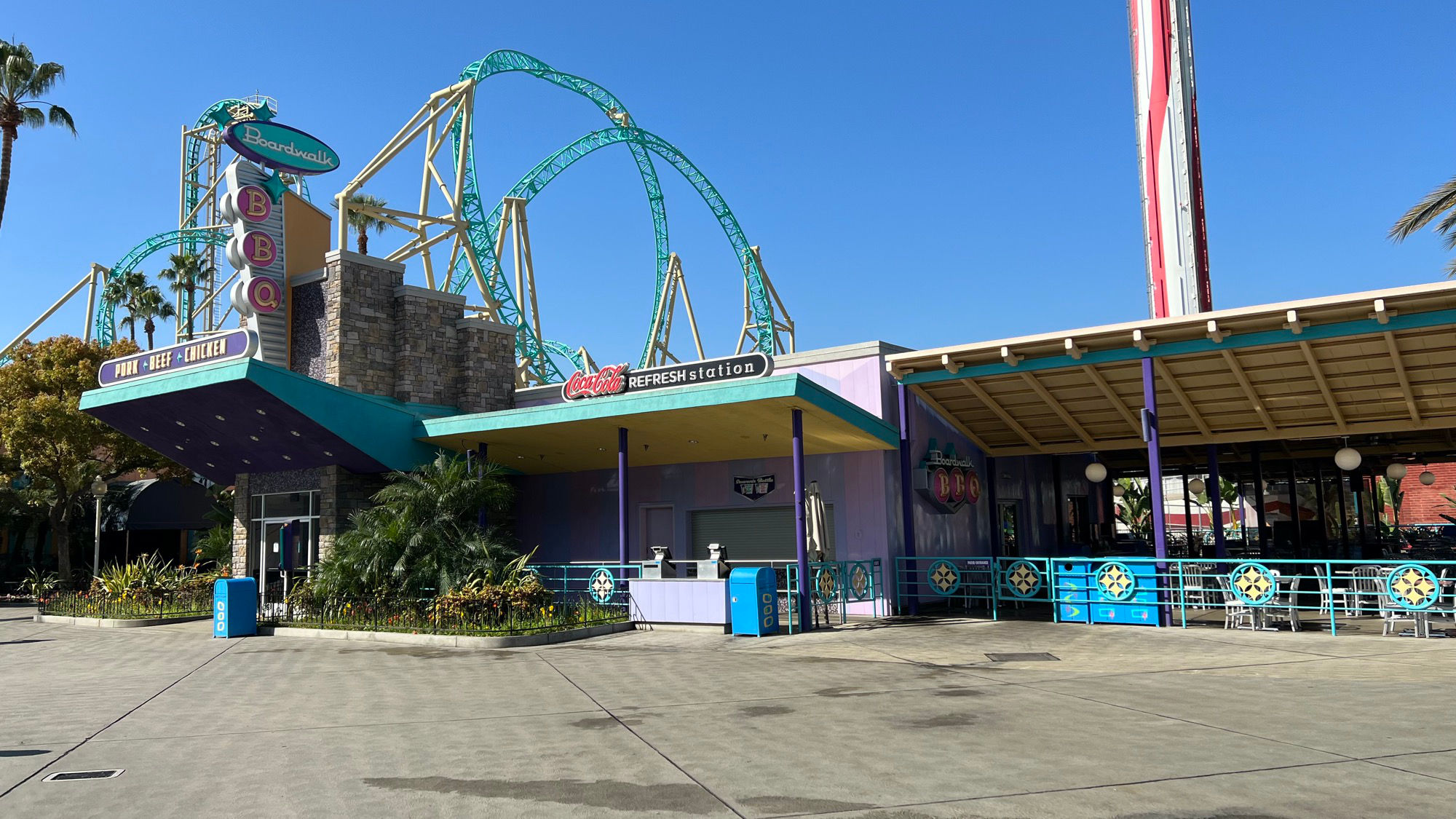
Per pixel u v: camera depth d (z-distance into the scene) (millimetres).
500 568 21875
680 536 26922
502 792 7645
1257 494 29719
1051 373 21500
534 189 52562
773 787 7531
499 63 46219
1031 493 30109
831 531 24203
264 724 10930
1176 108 30688
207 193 63312
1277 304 17141
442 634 19422
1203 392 21516
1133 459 34219
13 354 40750
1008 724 9688
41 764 9070
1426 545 33969
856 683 12781
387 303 27828
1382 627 17750
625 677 14000
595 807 7156
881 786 7445
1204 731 9148
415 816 7023
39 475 40500
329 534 25031
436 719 10969
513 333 30578
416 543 21484
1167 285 31078
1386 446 29000
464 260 45719
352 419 23531
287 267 27828
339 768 8609
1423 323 16547
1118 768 7777
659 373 21859
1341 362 19297
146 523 47406
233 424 24547
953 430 25875
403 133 42344
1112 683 12266
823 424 21031
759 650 16859
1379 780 7199
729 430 22578
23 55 40031
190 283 63375
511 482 30016
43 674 16125
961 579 22312
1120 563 18969
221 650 19141
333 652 18297
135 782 8273
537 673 14750
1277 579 17297
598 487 28672
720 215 56688
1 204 39375
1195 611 21250
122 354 41469
